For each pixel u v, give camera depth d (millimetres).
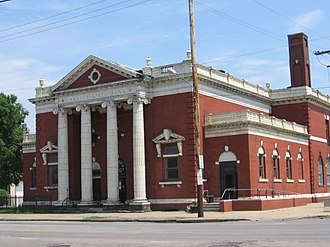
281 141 50188
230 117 44594
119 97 46719
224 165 44625
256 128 45250
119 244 17531
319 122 60562
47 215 44344
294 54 59625
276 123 49531
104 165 49938
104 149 50188
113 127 46938
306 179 55188
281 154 49812
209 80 46188
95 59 48188
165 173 45344
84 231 24344
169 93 45906
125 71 46344
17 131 69438
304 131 56375
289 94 58156
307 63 59562
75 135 51781
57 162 52625
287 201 44500
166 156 45406
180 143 44625
